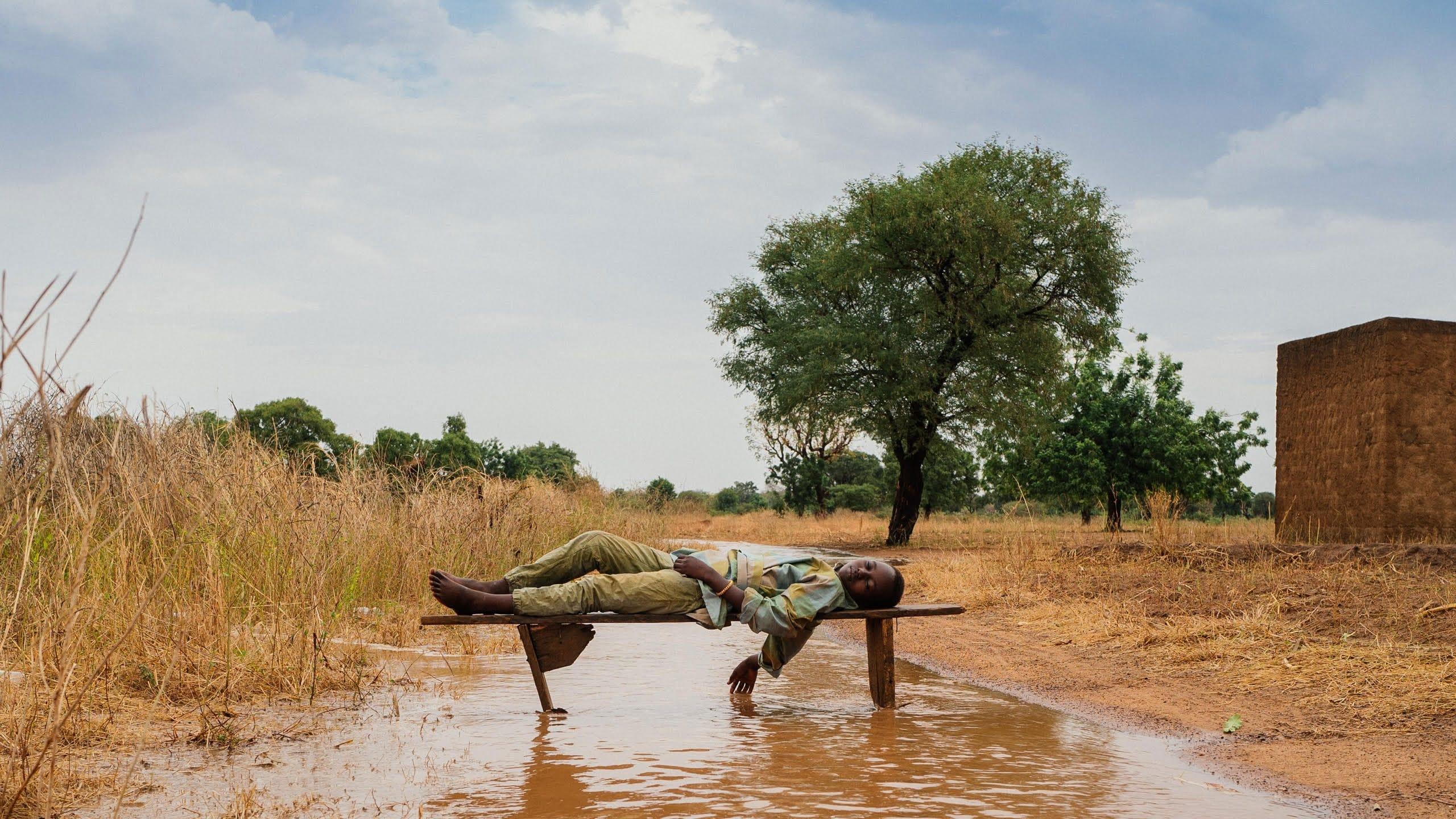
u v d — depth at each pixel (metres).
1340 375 15.02
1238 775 4.32
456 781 4.05
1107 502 32.19
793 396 27.66
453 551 10.33
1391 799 3.92
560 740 4.84
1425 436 14.05
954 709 5.81
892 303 27.17
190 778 4.00
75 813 3.51
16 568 5.23
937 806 3.79
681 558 6.13
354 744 4.65
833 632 9.90
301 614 6.64
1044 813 3.73
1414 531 13.96
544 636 5.54
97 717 4.68
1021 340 26.38
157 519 6.49
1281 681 5.99
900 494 27.83
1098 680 6.55
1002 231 25.22
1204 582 9.89
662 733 5.05
